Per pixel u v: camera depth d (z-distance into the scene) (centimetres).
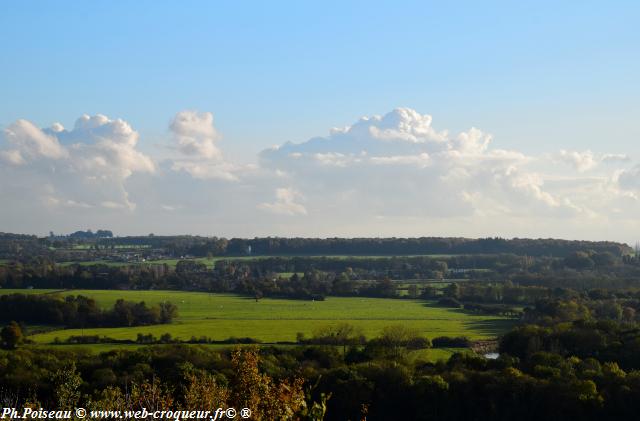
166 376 6016
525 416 6053
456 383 6425
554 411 5947
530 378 6303
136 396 2750
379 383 6581
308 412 2050
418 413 6303
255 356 2895
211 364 6600
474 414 6234
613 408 5850
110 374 6041
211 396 2838
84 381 5931
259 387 2717
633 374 6159
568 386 5988
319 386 6494
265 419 2608
